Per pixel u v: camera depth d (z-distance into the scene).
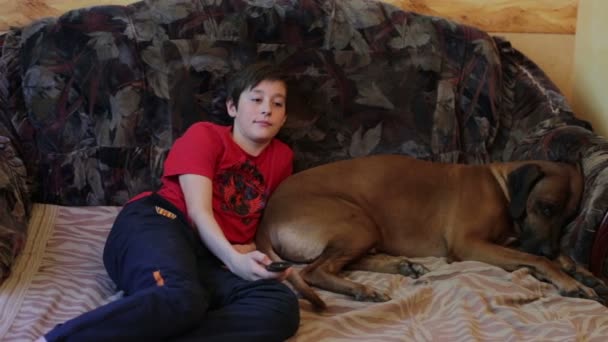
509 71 2.79
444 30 2.65
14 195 2.13
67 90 2.37
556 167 2.26
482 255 2.22
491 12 2.94
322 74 2.51
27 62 2.37
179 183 2.07
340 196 2.30
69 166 2.39
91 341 1.45
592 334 1.77
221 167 2.13
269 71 2.17
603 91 2.81
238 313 1.64
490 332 1.78
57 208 2.35
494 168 2.39
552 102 2.67
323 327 1.75
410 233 2.34
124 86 2.38
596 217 2.12
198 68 2.42
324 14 2.54
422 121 2.58
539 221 2.21
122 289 1.87
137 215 1.95
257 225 2.23
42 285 1.92
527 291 1.98
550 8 2.96
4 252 1.92
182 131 2.41
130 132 2.39
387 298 1.96
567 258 2.19
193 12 2.45
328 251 2.14
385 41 2.58
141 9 2.44
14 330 1.67
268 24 2.49
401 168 2.40
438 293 1.96
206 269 1.92
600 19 2.80
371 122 2.55
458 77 2.64
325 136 2.52
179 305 1.57
